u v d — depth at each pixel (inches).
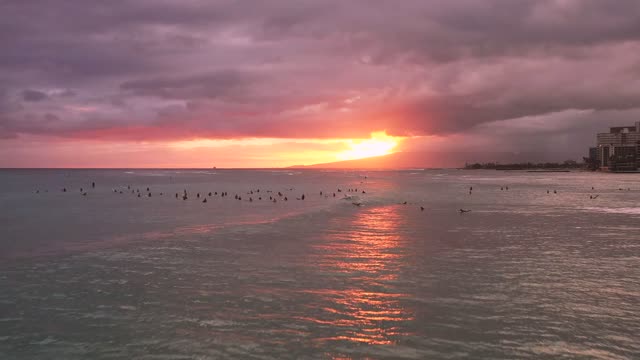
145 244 1036.5
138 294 641.6
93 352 458.0
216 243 1047.0
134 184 4532.5
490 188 4015.8
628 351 453.1
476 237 1139.9
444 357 440.8
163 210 1893.5
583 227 1350.9
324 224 1397.6
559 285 681.0
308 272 761.6
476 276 734.5
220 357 442.6
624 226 1378.0
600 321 531.5
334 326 516.4
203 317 547.5
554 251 952.3
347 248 979.9
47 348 467.8
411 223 1433.3
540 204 2250.2
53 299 622.5
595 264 826.8
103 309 579.5
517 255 908.6
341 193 3142.2
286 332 500.7
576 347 462.0
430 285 681.0
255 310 569.9
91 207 2042.3
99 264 831.1
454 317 543.2
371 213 1759.4
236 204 2209.6
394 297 621.0
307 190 3555.6
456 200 2503.7
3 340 487.8
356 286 674.8
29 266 818.8
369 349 458.3
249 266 807.1
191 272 765.3
